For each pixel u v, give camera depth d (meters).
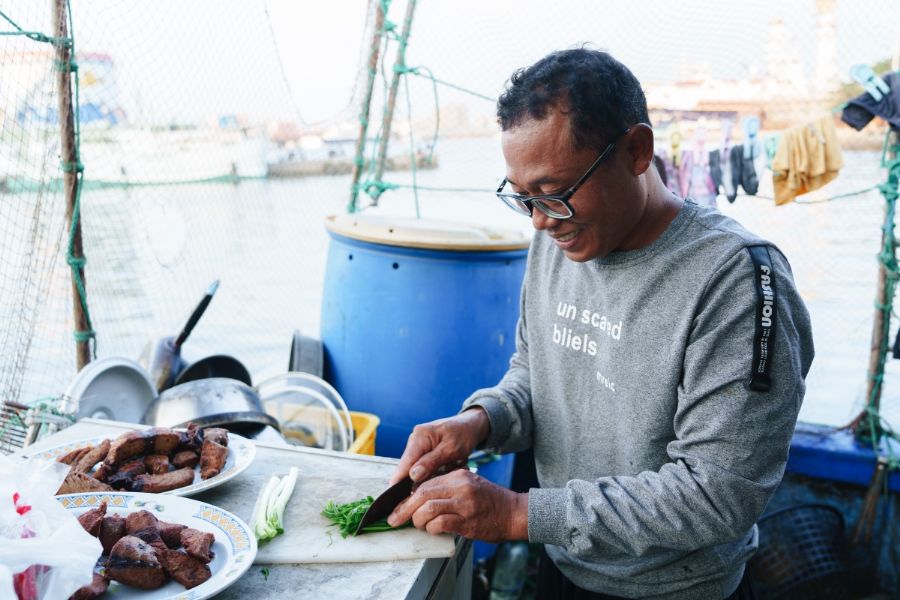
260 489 1.50
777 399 1.25
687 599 1.47
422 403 2.82
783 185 2.85
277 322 4.55
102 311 2.87
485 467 2.90
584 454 1.54
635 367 1.39
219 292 4.82
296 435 2.59
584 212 1.27
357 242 2.85
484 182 3.58
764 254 1.28
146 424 1.98
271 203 3.73
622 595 1.52
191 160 3.29
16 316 2.37
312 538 1.31
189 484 1.45
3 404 2.05
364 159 3.53
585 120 1.21
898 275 2.84
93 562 1.00
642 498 1.28
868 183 3.15
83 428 1.78
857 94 2.84
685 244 1.34
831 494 3.00
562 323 1.55
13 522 1.02
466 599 1.58
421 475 1.45
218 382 2.06
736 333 1.26
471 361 2.81
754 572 2.87
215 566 1.17
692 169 2.97
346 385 2.93
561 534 1.30
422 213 5.03
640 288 1.37
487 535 1.32
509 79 1.30
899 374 3.30
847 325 3.31
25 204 2.40
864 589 2.93
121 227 2.99
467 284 2.77
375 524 1.35
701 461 1.26
